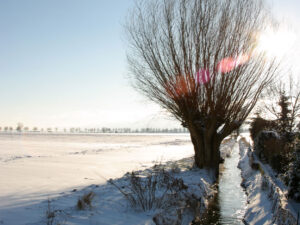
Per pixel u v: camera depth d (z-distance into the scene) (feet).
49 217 19.24
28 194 29.01
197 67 43.27
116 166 59.98
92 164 63.00
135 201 23.27
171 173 38.11
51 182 38.22
